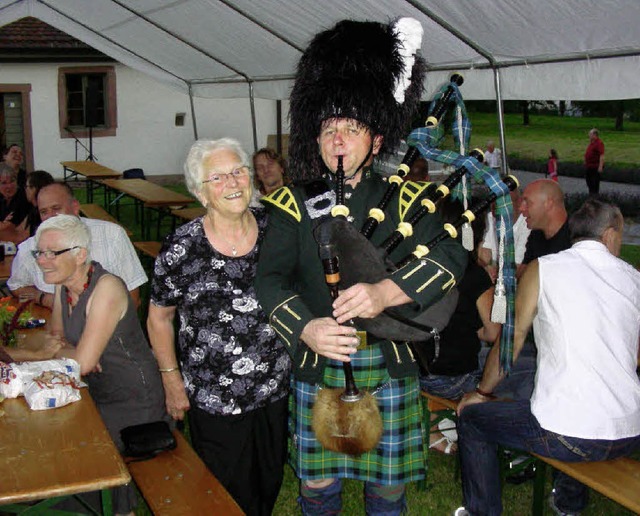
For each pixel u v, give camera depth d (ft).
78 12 23.35
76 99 46.26
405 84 6.25
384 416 6.67
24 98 44.70
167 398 8.15
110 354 8.25
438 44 14.30
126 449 8.02
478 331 10.25
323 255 5.58
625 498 7.16
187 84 28.66
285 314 6.13
